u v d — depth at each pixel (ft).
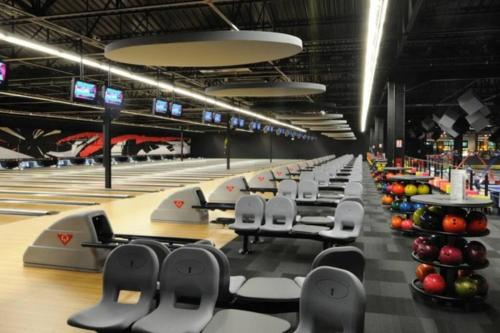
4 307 12.28
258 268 15.98
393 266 16.44
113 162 98.84
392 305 12.41
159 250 10.37
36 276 15.08
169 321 8.18
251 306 9.82
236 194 29.76
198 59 18.94
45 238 16.19
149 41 16.46
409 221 21.79
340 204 17.11
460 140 66.54
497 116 64.13
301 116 60.85
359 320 6.93
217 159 130.00
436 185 40.06
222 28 27.94
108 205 31.76
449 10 25.50
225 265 9.54
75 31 27.91
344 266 9.09
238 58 18.89
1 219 26.43
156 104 40.47
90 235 15.79
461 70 37.42
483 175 40.34
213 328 7.66
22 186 45.09
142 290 9.04
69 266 15.70
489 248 19.43
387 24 28.63
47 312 11.93
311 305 7.41
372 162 75.97
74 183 48.73
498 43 34.01
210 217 26.96
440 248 13.01
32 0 22.71
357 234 16.30
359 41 30.09
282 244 19.80
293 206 18.11
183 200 25.22
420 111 78.89
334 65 38.55
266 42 16.31
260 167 85.40
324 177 35.32
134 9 22.15
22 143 77.66
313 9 24.71
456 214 12.51
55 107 69.15
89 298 13.03
